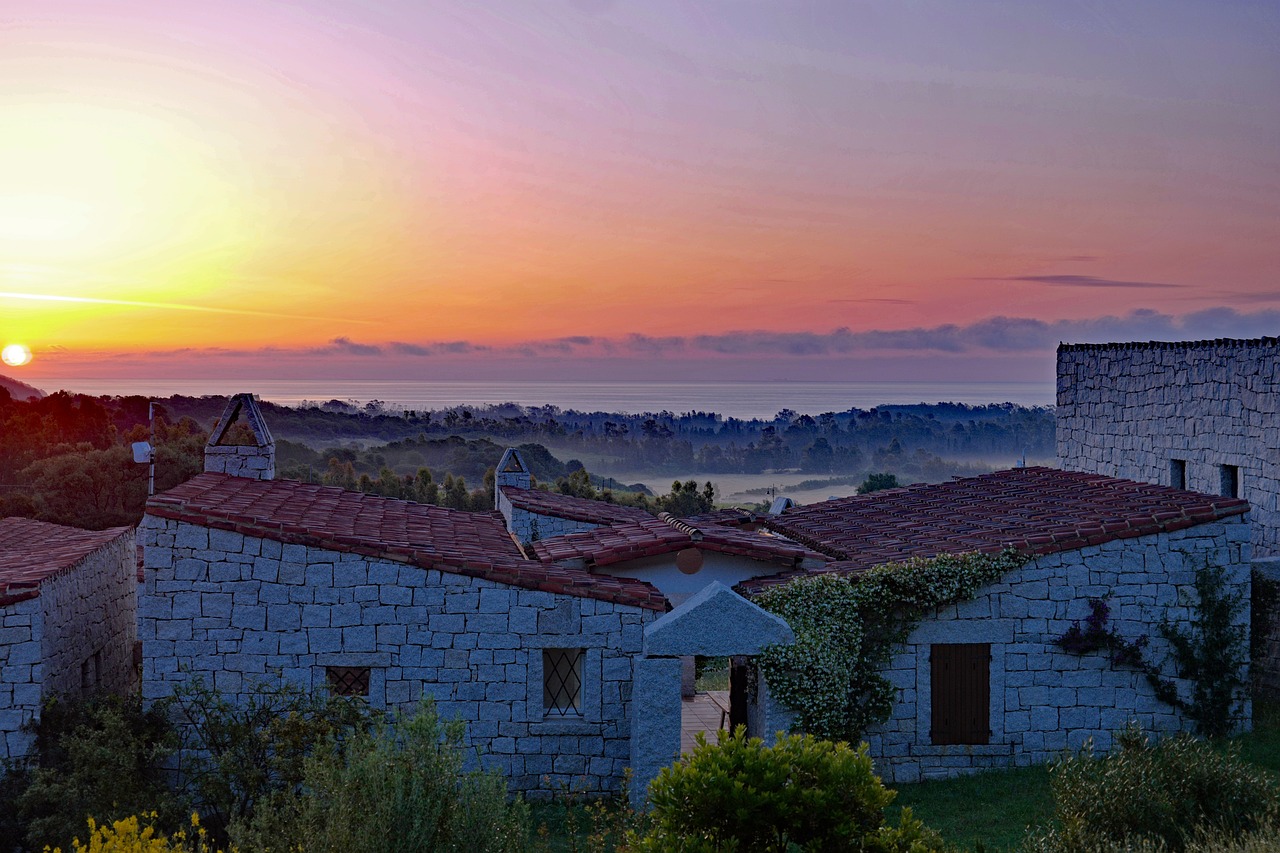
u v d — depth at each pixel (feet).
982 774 54.13
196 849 43.80
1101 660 55.26
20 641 46.60
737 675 59.67
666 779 29.63
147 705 49.47
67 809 44.11
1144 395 86.22
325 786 34.83
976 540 58.18
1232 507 55.57
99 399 352.69
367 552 50.88
